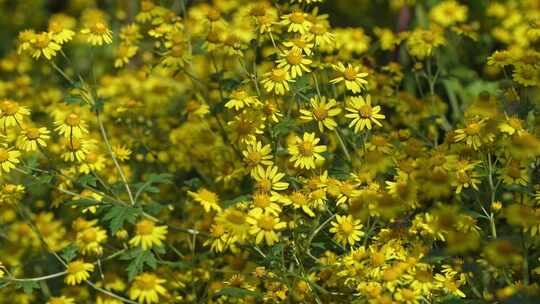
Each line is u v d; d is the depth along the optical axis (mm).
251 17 4258
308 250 3723
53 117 5355
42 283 4637
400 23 5926
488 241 3539
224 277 4281
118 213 3744
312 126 4340
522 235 3439
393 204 3625
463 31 5199
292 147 3885
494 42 5785
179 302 4164
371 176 3947
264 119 3977
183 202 4879
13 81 6094
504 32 5254
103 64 6922
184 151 5039
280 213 3961
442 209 3561
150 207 4105
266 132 4371
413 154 4262
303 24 4199
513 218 3418
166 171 5160
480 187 4188
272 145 4098
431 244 3717
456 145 3947
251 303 3938
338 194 3748
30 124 4602
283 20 4234
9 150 4000
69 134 4082
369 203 3637
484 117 3855
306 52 4059
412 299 3436
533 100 4145
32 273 4906
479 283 3723
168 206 4148
